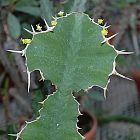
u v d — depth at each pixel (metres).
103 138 1.00
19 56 0.74
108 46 0.35
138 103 1.17
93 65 0.35
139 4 1.01
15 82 0.82
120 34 1.07
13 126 0.55
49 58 0.35
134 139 0.94
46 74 0.35
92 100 1.11
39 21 0.69
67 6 0.50
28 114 0.89
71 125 0.36
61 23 0.35
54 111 0.36
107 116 1.01
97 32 0.35
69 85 0.35
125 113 1.13
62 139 0.36
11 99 1.08
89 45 0.35
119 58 0.84
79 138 0.36
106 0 0.91
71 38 0.35
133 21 1.08
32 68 0.35
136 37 1.26
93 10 0.63
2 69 0.92
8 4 0.67
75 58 0.35
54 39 0.35
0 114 1.03
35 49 0.35
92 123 0.79
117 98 1.20
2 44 0.77
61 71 0.35
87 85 0.35
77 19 0.35
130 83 1.28
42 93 0.45
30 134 0.36
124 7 0.97
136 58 1.20
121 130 1.03
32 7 0.67
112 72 0.35
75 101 0.36
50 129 0.36
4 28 0.72
